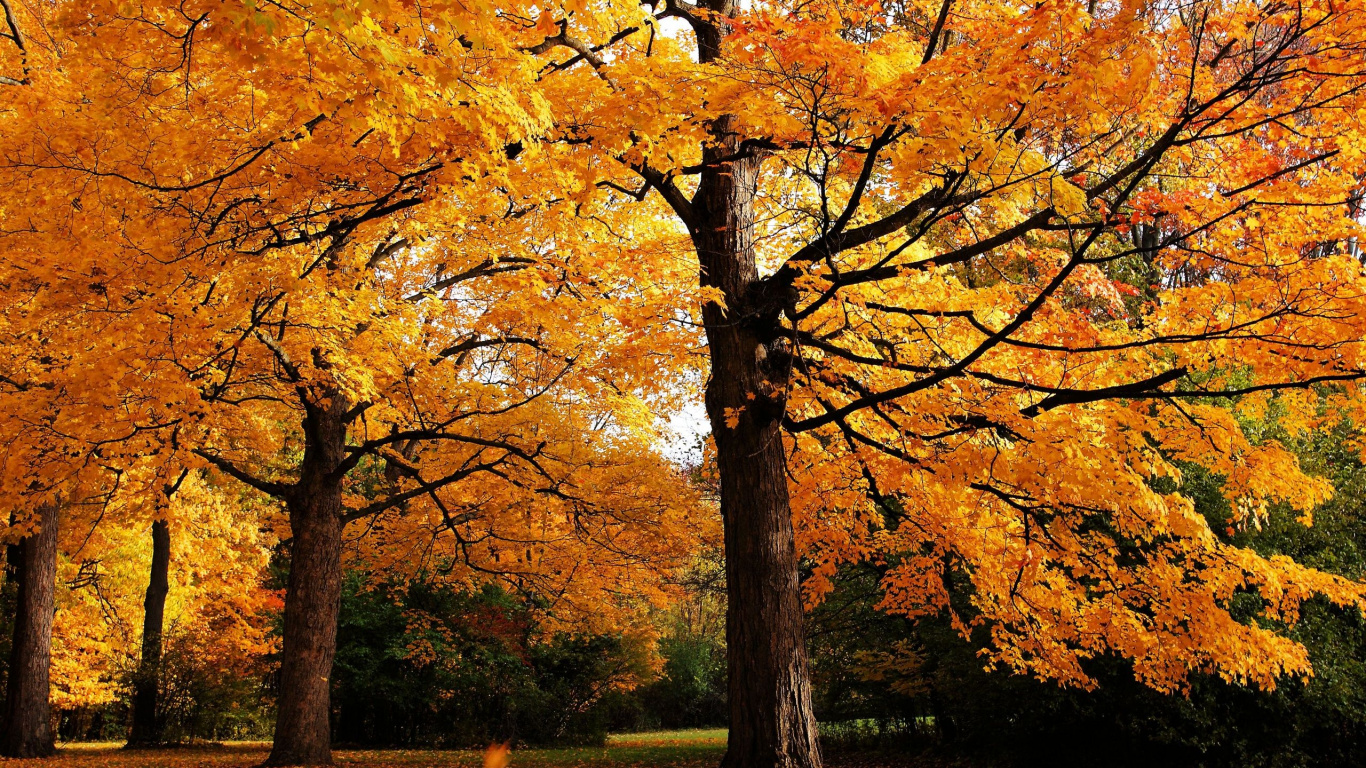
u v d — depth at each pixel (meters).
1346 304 4.93
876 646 14.71
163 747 16.23
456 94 4.79
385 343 9.30
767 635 6.38
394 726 19.97
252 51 4.05
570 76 5.94
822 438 9.86
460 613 19.28
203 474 17.64
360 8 3.78
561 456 11.93
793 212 8.61
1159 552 7.34
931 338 7.18
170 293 6.76
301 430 17.17
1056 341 6.13
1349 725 8.97
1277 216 5.14
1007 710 11.52
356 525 14.69
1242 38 4.64
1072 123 5.16
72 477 8.51
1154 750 10.27
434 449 13.23
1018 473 6.29
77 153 5.67
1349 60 4.46
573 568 13.88
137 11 5.12
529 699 19.66
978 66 4.69
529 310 8.00
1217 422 6.69
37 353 9.27
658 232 9.83
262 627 21.52
